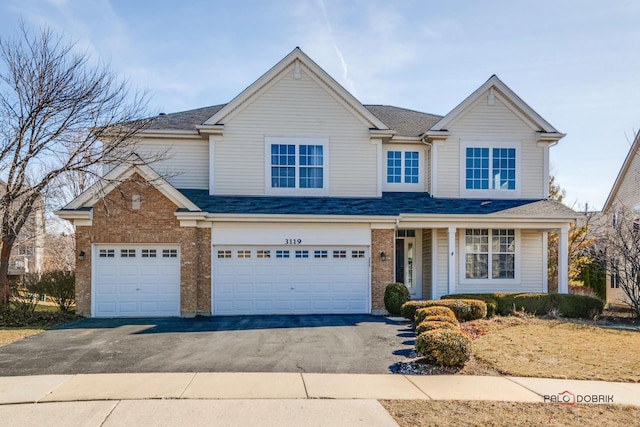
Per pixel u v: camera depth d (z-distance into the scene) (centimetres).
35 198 1487
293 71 1733
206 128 1677
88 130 1481
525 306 1559
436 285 1764
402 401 684
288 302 1552
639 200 2334
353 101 1742
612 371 851
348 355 964
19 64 1378
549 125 1828
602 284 2192
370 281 1571
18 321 1310
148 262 1476
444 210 1653
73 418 609
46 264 3102
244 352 982
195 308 1470
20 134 1395
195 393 708
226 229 1523
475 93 1811
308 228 1562
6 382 760
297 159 1728
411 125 2000
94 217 1449
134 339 1109
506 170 1830
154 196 1469
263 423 597
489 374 834
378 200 1723
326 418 615
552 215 1648
